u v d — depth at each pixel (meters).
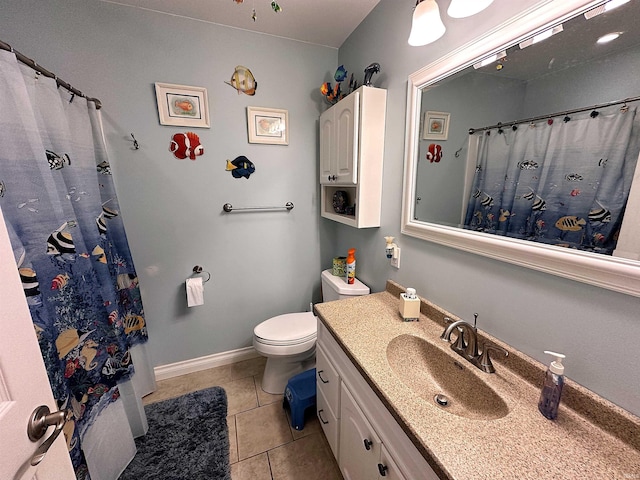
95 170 1.34
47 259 0.92
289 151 1.99
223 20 1.63
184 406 1.68
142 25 1.53
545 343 0.81
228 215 1.92
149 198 1.71
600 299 0.67
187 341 1.99
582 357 0.73
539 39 0.75
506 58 0.85
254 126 1.85
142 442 1.43
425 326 1.16
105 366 1.21
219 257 1.96
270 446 1.43
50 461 0.59
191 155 1.75
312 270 2.27
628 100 0.60
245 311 2.12
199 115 1.71
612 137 0.63
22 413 0.52
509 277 0.89
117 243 1.55
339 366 1.13
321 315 1.27
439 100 1.12
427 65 1.13
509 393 0.79
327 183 1.83
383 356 0.95
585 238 0.70
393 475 0.77
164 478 1.26
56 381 0.90
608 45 0.62
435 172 1.17
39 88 0.99
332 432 1.25
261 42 1.78
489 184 0.94
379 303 1.39
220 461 1.34
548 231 0.77
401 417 0.70
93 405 1.13
